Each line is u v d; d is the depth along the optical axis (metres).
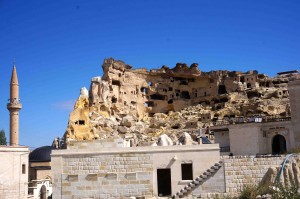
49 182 77.38
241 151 56.94
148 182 39.78
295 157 38.66
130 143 59.75
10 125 82.75
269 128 58.53
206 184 38.62
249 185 36.97
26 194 59.09
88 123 97.12
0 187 55.06
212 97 117.12
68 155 40.59
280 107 95.25
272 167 37.16
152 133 99.50
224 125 60.00
